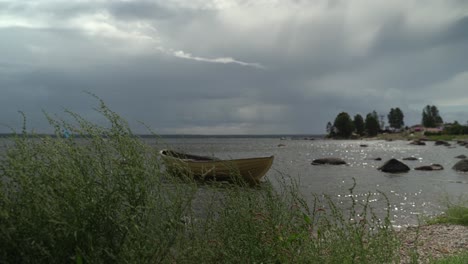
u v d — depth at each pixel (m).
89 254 3.18
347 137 181.75
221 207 4.50
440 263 6.43
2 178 3.41
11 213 3.21
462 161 33.19
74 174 3.44
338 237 4.78
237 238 4.23
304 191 20.41
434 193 20.02
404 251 7.48
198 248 3.83
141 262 3.36
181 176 3.99
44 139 3.69
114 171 3.54
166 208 3.65
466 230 10.08
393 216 13.71
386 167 32.72
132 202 3.46
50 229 3.20
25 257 3.15
